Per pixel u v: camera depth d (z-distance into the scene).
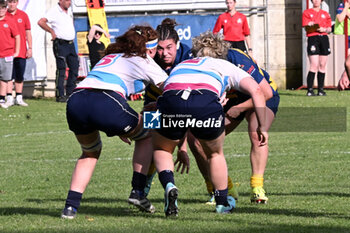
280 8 83.88
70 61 70.44
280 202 24.64
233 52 23.84
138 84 21.33
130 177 32.47
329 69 82.44
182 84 20.58
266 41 84.06
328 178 30.61
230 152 39.88
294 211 22.52
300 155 38.03
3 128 53.62
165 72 23.31
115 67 21.14
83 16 78.00
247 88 21.34
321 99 68.44
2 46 64.81
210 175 22.19
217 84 20.84
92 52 72.75
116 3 79.38
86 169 21.73
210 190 24.92
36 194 28.08
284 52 84.69
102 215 22.14
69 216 21.34
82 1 77.62
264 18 83.75
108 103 20.66
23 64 67.19
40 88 78.81
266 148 24.97
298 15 84.44
